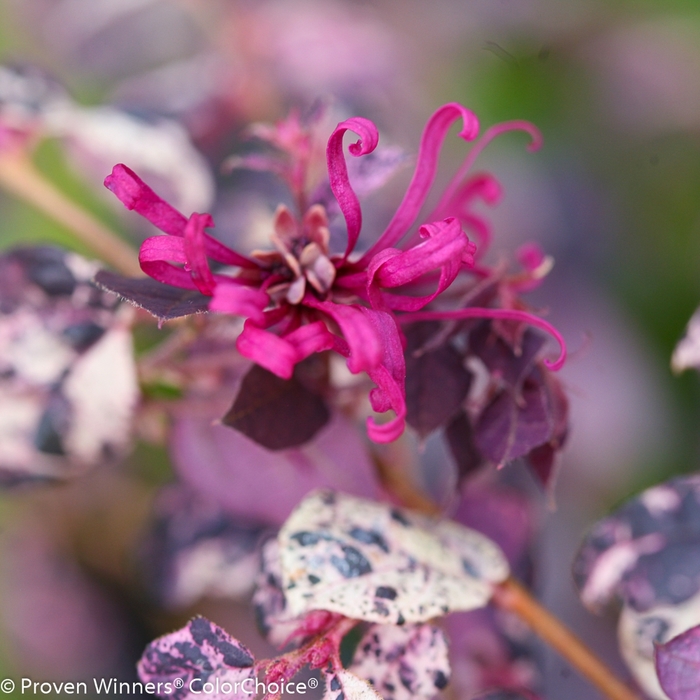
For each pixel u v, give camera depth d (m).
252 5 0.42
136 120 0.38
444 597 0.33
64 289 0.35
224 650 0.32
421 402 0.33
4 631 0.44
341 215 0.34
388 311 0.32
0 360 0.35
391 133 0.40
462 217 0.34
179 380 0.35
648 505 0.35
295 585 0.33
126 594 0.43
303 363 0.33
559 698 0.39
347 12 0.44
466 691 0.36
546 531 0.42
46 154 0.43
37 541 0.45
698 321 0.35
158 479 0.44
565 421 0.33
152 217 0.32
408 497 0.35
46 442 0.35
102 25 0.45
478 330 0.33
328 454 0.35
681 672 0.32
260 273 0.33
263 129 0.34
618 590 0.34
